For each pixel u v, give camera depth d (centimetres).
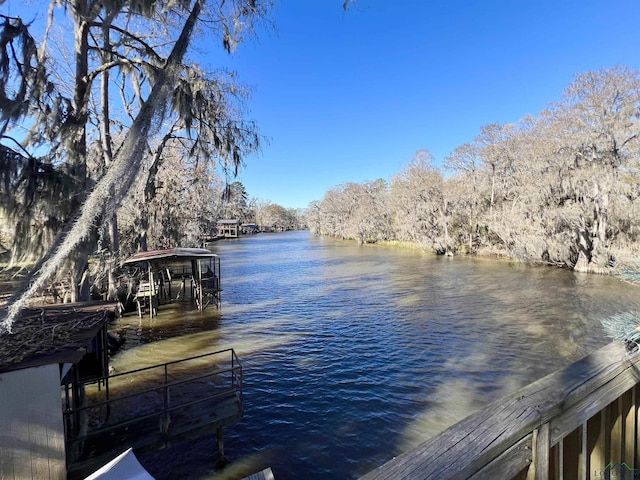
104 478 322
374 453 598
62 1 580
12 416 368
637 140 2028
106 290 1439
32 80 568
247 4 599
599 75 2173
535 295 1675
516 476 114
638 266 238
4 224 524
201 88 972
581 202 2200
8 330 387
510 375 880
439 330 1240
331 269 2803
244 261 3453
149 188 1582
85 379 600
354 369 934
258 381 869
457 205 3419
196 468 559
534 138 2688
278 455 591
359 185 5994
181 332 1281
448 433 105
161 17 639
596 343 1065
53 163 590
